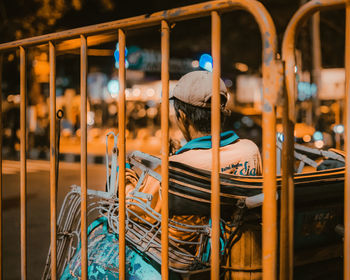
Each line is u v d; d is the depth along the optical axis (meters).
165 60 1.36
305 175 1.51
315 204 1.45
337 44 16.20
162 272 1.36
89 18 14.01
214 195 1.29
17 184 8.13
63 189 7.30
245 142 1.72
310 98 10.41
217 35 1.26
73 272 1.66
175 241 1.50
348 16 1.08
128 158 1.59
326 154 2.07
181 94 1.61
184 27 16.22
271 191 1.14
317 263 1.53
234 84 19.12
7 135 14.86
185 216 1.52
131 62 16.22
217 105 1.28
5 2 12.27
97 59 17.36
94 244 1.64
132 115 20.45
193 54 16.98
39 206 5.91
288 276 1.20
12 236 4.48
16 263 3.69
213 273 1.30
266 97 1.14
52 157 1.68
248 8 1.17
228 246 1.40
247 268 1.38
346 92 1.10
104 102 21.25
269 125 1.13
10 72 13.64
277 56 1.14
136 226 1.56
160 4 14.23
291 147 1.18
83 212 1.57
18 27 12.73
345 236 1.11
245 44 18.44
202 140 1.58
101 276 1.57
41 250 4.06
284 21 14.41
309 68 11.73
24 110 1.79
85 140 1.57
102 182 8.22
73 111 20.58
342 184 1.50
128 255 1.53
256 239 1.39
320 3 1.10
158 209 1.54
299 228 1.42
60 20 13.66
